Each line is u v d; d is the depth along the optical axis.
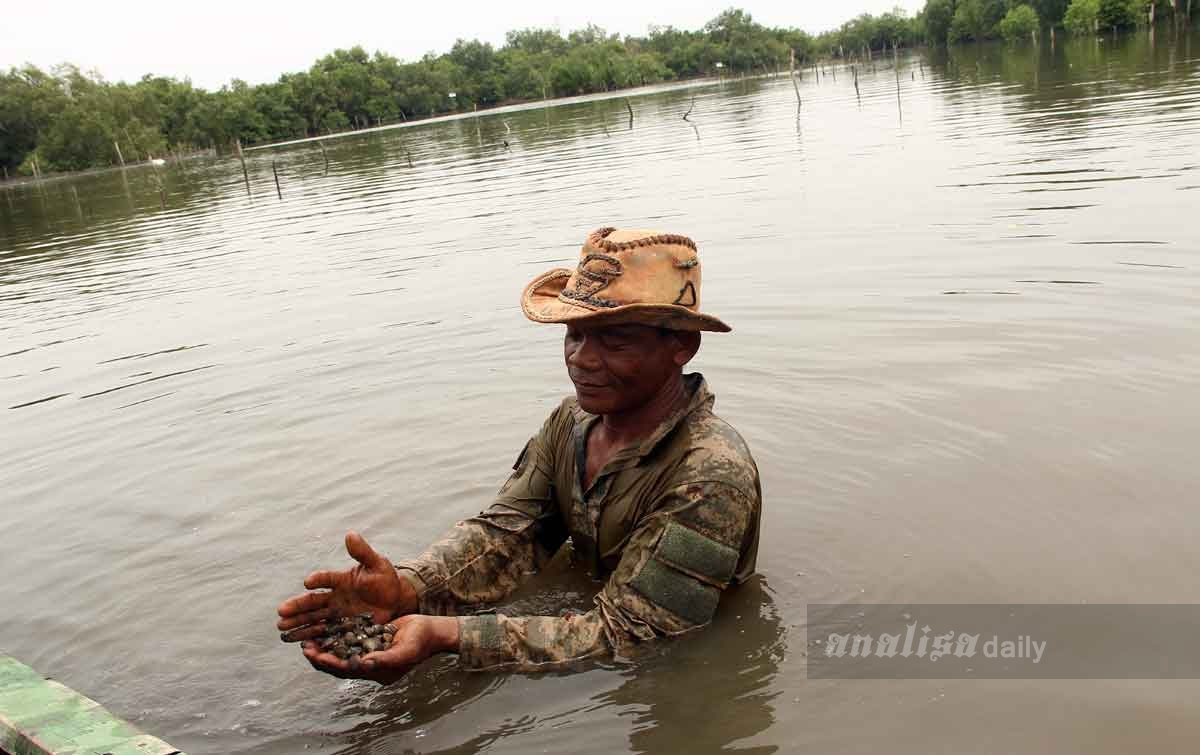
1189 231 7.14
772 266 7.73
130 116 55.91
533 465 3.57
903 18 94.94
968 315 5.93
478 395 5.55
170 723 2.93
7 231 19.50
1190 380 4.56
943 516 3.66
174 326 8.38
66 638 3.48
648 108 38.69
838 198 10.47
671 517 3.00
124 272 11.99
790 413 4.79
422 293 8.38
